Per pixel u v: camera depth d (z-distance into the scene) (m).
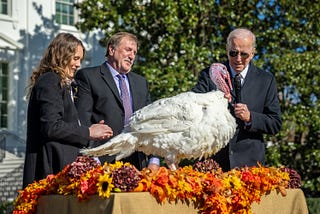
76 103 5.41
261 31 13.34
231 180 4.45
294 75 12.77
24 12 22.11
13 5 21.89
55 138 4.64
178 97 4.56
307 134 13.15
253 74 5.82
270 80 5.87
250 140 5.63
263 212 4.67
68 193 4.09
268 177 4.73
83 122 5.34
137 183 3.90
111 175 3.90
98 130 4.77
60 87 4.80
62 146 4.72
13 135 21.11
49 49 4.98
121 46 5.54
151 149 4.53
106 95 5.45
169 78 11.74
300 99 13.20
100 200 3.84
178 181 4.07
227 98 4.83
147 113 4.48
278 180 4.82
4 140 20.00
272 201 4.77
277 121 5.70
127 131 4.54
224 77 5.14
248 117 5.43
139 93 5.65
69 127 4.67
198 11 12.62
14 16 21.89
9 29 21.72
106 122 5.41
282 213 4.90
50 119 4.62
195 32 13.17
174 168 4.48
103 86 5.47
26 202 4.37
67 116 4.87
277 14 13.48
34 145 4.80
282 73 12.94
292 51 13.09
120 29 12.91
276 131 5.72
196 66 12.46
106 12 12.97
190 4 12.34
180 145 4.43
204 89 5.70
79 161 4.19
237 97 5.72
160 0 12.20
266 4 13.39
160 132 4.44
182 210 4.09
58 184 4.24
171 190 3.99
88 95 5.43
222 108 4.59
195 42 12.73
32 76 4.99
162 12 12.30
